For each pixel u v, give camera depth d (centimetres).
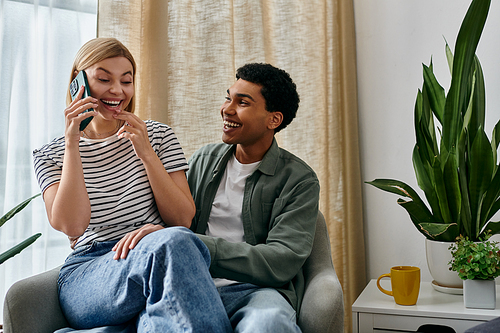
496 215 159
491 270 121
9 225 165
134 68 117
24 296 93
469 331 91
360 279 176
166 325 79
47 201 108
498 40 163
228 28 178
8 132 165
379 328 127
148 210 114
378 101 183
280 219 115
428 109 147
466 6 170
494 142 142
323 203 182
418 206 141
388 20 182
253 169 126
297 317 102
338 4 186
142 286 85
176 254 81
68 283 99
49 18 170
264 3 184
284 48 186
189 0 176
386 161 181
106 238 110
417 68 177
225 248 100
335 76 185
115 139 116
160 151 121
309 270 117
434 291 143
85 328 94
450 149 139
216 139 176
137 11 171
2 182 164
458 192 135
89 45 110
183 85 174
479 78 145
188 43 175
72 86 111
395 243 178
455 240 138
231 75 178
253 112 119
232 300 103
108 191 111
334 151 184
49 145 116
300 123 185
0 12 165
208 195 126
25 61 168
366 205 183
